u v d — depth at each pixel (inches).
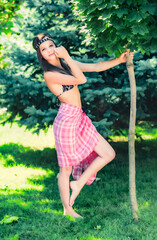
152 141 295.6
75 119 118.6
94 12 107.6
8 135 328.2
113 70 211.9
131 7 101.7
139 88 186.7
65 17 224.5
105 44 108.9
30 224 117.8
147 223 114.8
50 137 320.2
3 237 107.8
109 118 209.6
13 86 206.1
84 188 166.7
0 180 179.3
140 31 98.0
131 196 119.6
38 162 227.5
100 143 122.9
